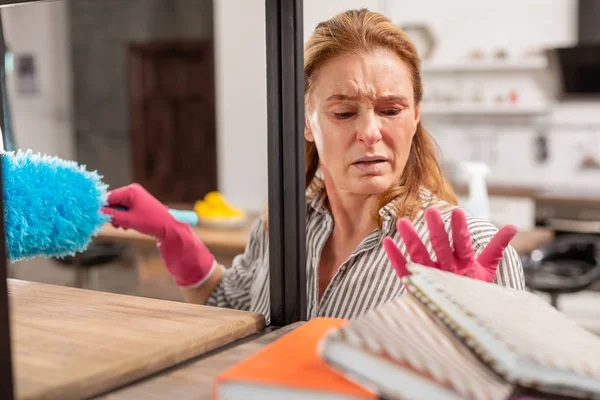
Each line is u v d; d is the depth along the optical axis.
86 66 4.49
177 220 1.07
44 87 4.57
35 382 0.49
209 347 0.61
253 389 0.45
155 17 4.33
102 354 0.55
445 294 0.53
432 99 3.97
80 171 0.77
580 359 0.48
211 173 4.39
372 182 0.91
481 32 3.77
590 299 3.19
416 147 0.99
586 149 3.77
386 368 0.43
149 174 4.50
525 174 3.93
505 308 0.55
